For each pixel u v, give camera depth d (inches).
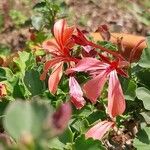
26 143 3.5
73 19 39.9
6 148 3.6
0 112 9.5
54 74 9.5
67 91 10.5
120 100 8.8
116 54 9.4
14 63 12.5
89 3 42.1
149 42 10.2
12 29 36.9
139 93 9.6
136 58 13.3
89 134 8.7
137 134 9.5
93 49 10.3
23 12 38.9
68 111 3.5
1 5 39.2
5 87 10.6
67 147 8.5
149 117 9.9
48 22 17.9
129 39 14.7
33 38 14.9
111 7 41.9
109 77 9.0
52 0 18.2
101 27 12.7
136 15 40.6
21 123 3.5
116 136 10.9
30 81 10.3
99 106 10.4
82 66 9.0
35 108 3.6
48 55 12.9
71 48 10.1
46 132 3.5
